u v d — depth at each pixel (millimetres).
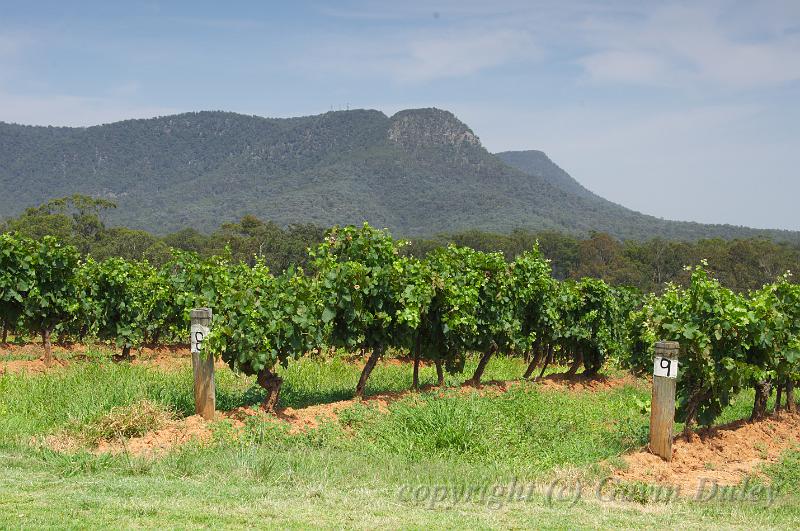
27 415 11242
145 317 21062
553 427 12156
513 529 6902
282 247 84125
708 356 11383
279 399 13031
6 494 7043
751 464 10594
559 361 21234
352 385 15500
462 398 12898
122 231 94250
